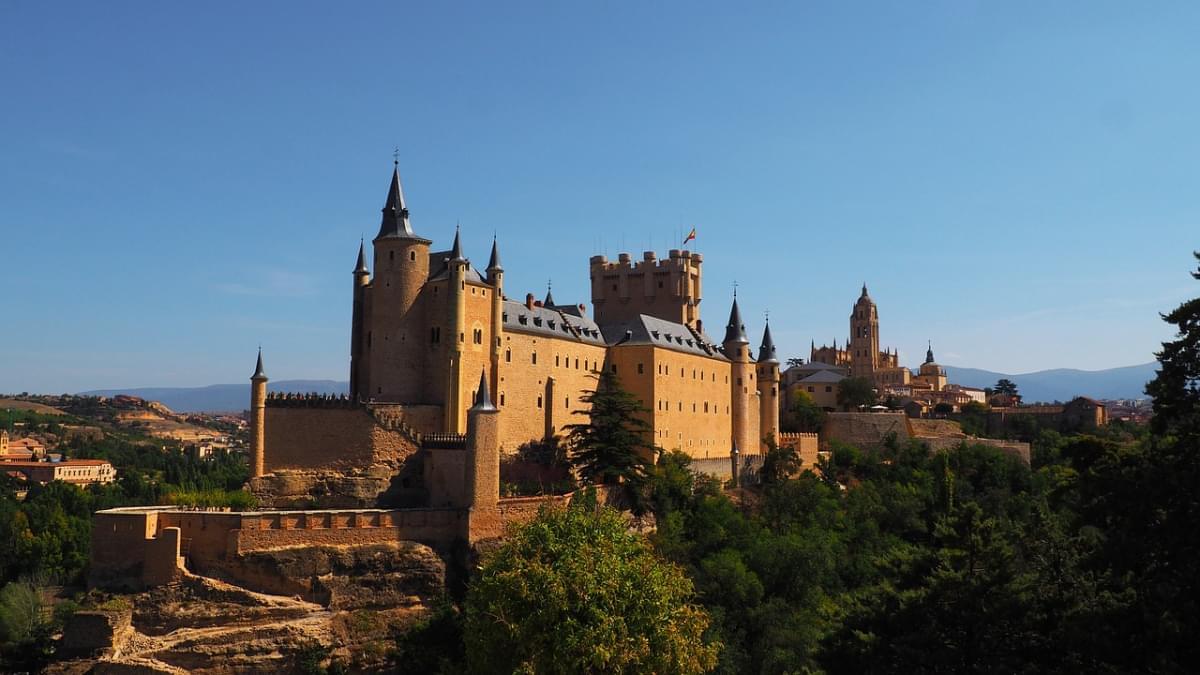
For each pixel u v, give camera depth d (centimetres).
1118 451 5216
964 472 16125
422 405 10538
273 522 8425
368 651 8188
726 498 12619
